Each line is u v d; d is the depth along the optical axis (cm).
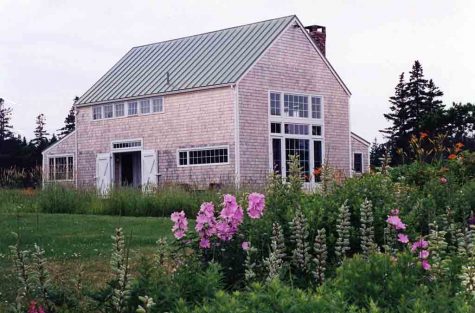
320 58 3622
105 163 3819
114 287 529
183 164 3441
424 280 509
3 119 6825
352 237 706
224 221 661
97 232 1477
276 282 417
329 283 473
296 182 834
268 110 3356
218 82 3288
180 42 3938
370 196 785
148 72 3809
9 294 751
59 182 2458
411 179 1378
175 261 654
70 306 555
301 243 646
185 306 433
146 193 2253
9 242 1275
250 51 3419
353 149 3872
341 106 3712
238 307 392
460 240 670
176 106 3484
